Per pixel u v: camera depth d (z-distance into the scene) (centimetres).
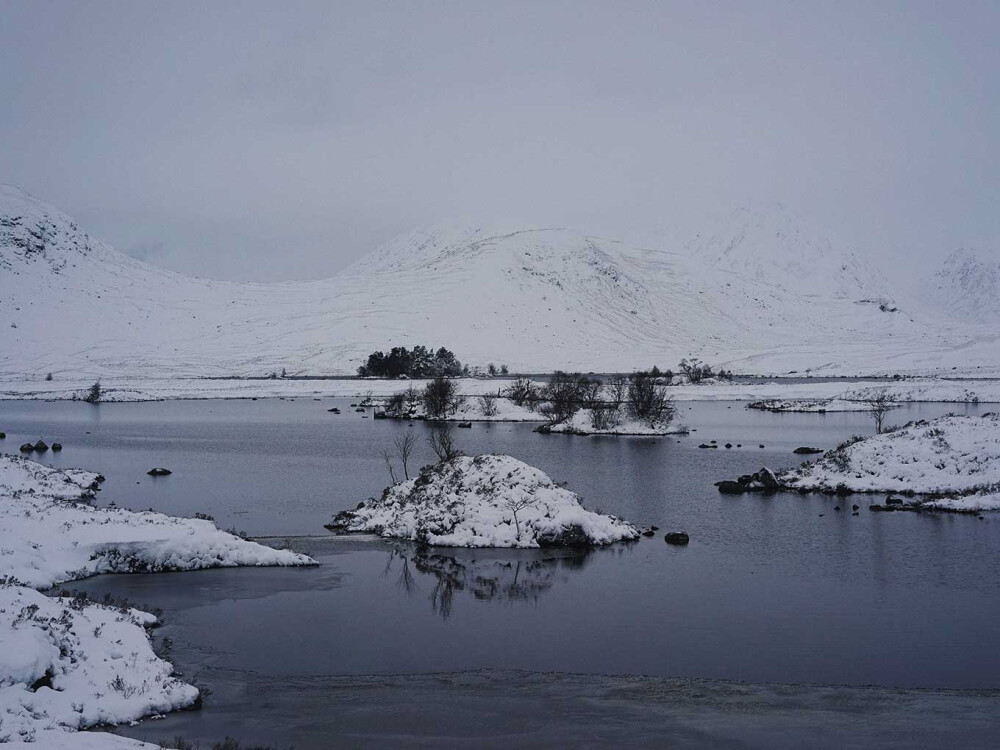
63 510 3716
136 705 1938
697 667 2380
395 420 10962
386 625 2716
